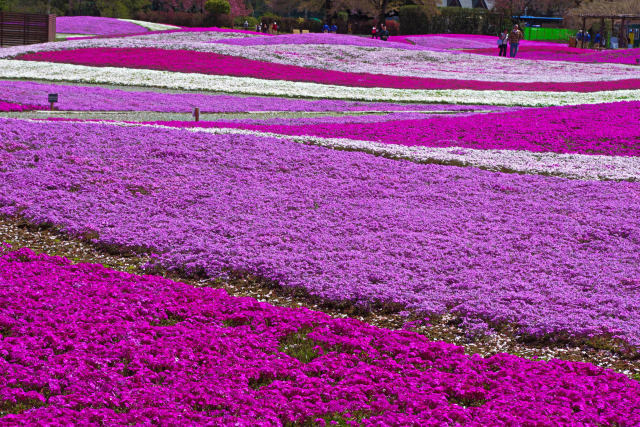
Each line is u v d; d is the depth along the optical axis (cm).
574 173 1688
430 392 723
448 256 1168
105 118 2445
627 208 1391
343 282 1053
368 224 1318
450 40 7494
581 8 10031
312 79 3794
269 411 667
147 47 4547
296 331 879
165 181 1534
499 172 1688
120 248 1201
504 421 653
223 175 1590
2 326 829
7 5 9031
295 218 1359
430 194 1505
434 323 952
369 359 812
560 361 813
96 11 10181
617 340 873
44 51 4341
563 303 979
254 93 3294
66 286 984
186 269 1114
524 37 8906
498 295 1008
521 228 1300
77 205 1388
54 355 771
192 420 647
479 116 2514
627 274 1085
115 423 633
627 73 4547
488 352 872
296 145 1852
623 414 668
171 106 2773
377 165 1705
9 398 673
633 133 2123
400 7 9156
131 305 927
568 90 3547
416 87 3622
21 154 1650
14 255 1128
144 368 752
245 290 1062
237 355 802
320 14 12638
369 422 660
